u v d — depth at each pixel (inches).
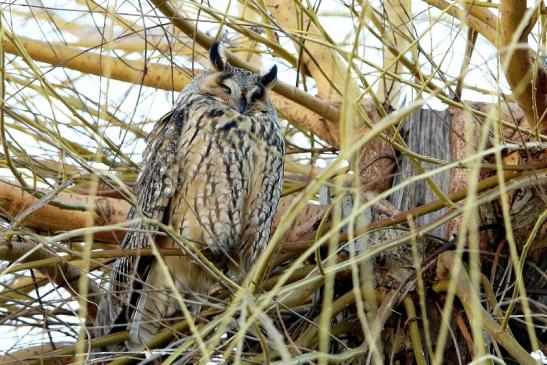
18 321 327.0
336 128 388.5
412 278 330.6
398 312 336.8
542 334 364.5
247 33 373.1
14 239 356.8
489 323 274.7
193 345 282.7
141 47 419.2
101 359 295.6
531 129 318.3
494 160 347.3
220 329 193.5
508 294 350.6
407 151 294.4
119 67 386.6
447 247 335.0
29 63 285.0
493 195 289.6
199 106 379.2
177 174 368.8
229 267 385.4
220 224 369.7
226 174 369.1
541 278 356.8
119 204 377.1
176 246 356.2
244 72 409.1
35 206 278.8
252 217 377.1
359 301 192.2
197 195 368.2
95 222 374.0
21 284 376.5
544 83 302.8
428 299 335.6
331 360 274.4
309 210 374.9
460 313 336.5
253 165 373.7
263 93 399.9
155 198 368.2
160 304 353.1
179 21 338.6
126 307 350.9
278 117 440.1
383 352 342.6
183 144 370.9
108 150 365.1
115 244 390.0
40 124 319.0
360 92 332.2
